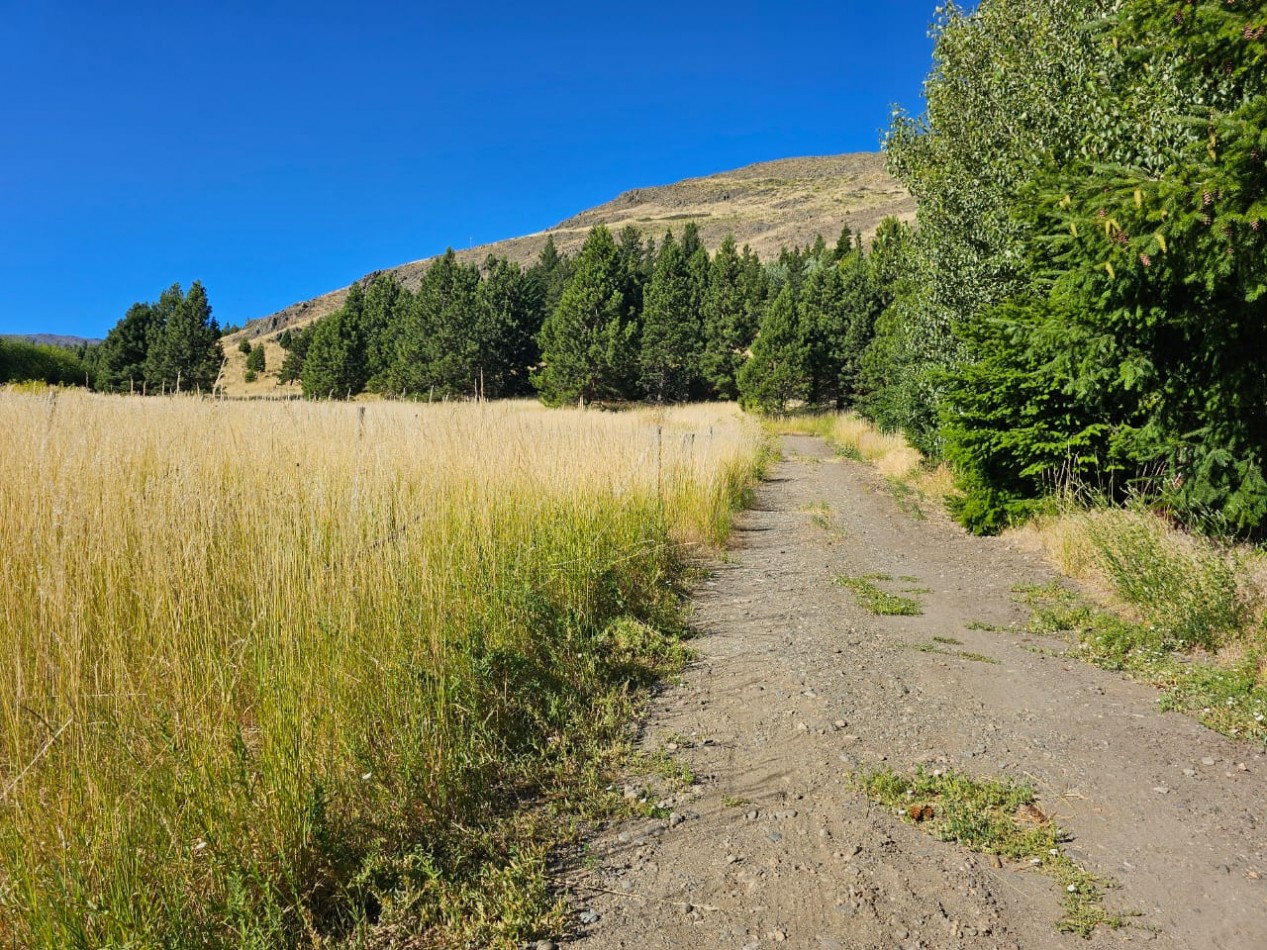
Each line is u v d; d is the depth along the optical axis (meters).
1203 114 5.60
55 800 2.26
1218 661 5.01
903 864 2.91
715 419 31.56
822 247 84.19
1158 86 7.57
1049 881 2.80
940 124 13.91
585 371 44.16
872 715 4.38
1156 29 6.07
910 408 16.77
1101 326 7.59
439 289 56.03
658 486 8.98
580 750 3.84
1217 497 6.80
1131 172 5.72
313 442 6.53
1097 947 2.42
